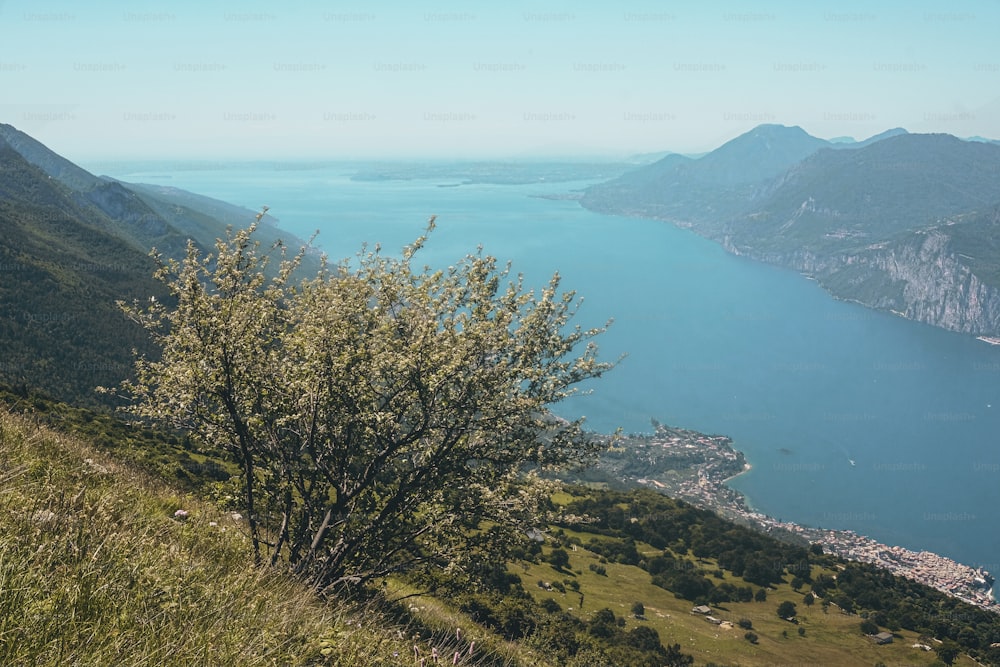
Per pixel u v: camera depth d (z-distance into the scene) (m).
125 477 10.15
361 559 13.82
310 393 12.87
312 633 5.47
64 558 4.76
